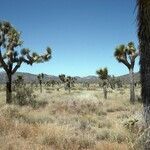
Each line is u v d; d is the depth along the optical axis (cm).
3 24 2848
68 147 1116
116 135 1287
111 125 1753
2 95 4384
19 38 2866
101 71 4622
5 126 1250
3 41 2833
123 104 3203
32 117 1753
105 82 4644
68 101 2631
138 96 4028
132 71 3488
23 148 973
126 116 2105
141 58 662
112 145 1108
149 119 660
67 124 1531
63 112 2395
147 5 643
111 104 3006
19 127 1283
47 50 3000
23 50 2903
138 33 666
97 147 1126
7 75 2830
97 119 2047
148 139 658
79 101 2623
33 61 2928
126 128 1195
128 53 3494
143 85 661
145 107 664
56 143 1135
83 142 1190
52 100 3006
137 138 691
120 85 10644
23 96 2756
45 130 1252
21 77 6081
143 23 652
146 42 651
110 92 7238
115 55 3519
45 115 1908
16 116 1684
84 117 2084
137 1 662
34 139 1146
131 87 3459
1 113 1570
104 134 1380
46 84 11688
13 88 3097
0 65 2858
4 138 1056
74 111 2495
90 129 1528
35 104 2698
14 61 2834
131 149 816
